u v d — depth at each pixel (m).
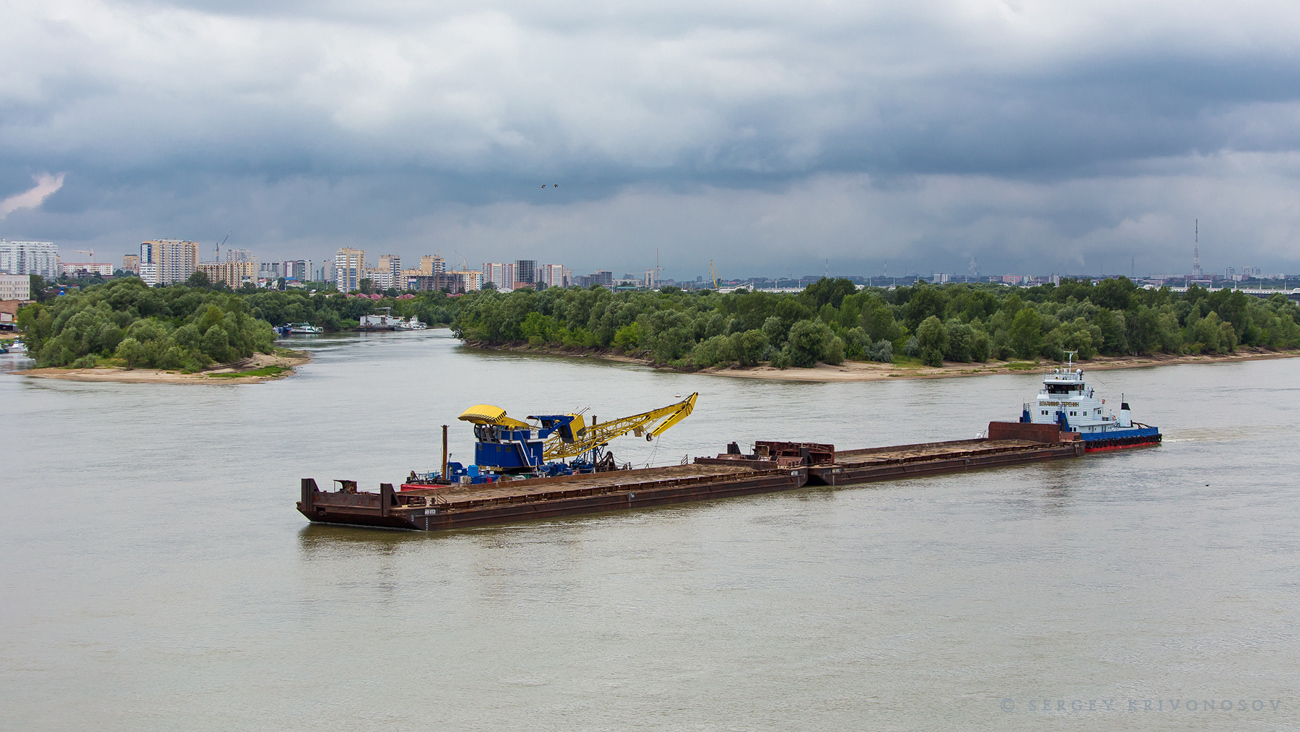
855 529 77.19
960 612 58.34
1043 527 78.06
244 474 99.00
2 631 55.88
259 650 52.84
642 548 71.19
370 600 60.03
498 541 72.56
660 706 46.31
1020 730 44.47
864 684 48.69
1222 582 64.12
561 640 53.91
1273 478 98.50
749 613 57.94
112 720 45.38
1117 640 54.38
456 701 46.91
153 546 72.06
